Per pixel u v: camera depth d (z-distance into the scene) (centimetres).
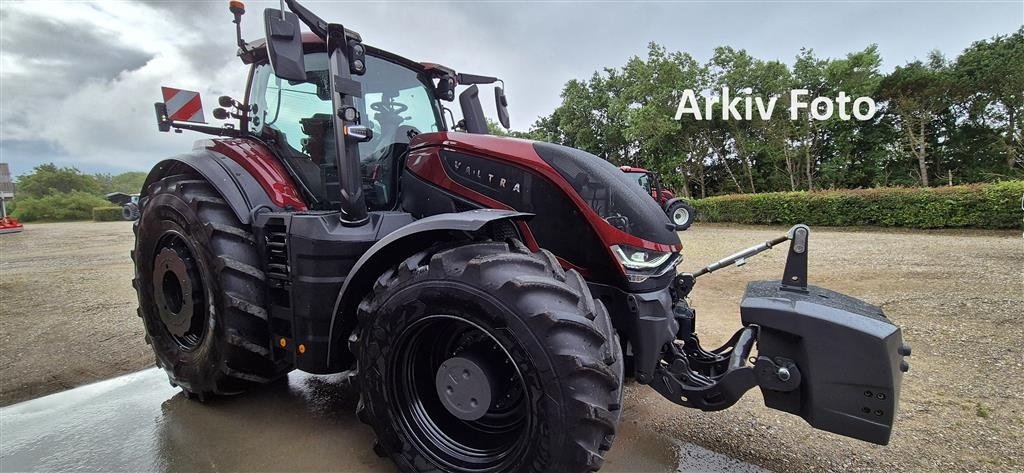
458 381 186
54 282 688
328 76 271
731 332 398
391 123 297
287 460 221
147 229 290
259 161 276
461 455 189
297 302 224
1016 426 238
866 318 170
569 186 220
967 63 2081
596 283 218
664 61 2273
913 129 2152
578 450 155
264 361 251
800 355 176
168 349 286
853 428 169
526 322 158
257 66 311
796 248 195
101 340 406
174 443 236
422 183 256
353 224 225
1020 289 525
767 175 2405
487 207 234
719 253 956
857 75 2078
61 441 238
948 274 625
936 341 365
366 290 212
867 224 1357
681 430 242
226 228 247
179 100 294
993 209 1123
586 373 156
